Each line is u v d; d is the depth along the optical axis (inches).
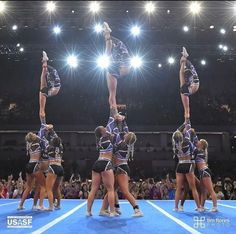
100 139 294.8
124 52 319.6
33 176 351.3
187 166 338.3
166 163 1037.8
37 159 347.9
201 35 842.2
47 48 939.3
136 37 856.9
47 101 1116.5
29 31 856.3
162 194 606.5
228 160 1040.2
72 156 1039.6
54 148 345.4
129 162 1040.2
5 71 1115.9
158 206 403.9
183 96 362.9
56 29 784.9
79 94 1127.0
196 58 943.7
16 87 1139.9
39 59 1002.7
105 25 323.3
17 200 510.0
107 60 319.0
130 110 1104.8
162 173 1008.9
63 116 1091.3
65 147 1081.4
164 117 1091.9
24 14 757.3
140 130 1053.2
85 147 1097.4
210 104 1099.9
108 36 322.0
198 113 1082.1
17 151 1040.8
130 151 302.0
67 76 1099.9
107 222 259.8
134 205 294.8
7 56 978.7
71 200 506.9
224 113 1083.9
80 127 1052.5
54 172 342.3
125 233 216.7
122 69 317.1
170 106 1111.0
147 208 377.7
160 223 256.7
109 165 289.7
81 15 752.3
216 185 633.0
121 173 296.2
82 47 938.1
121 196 584.7
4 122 1066.7
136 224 251.1
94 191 298.0
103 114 1087.0
